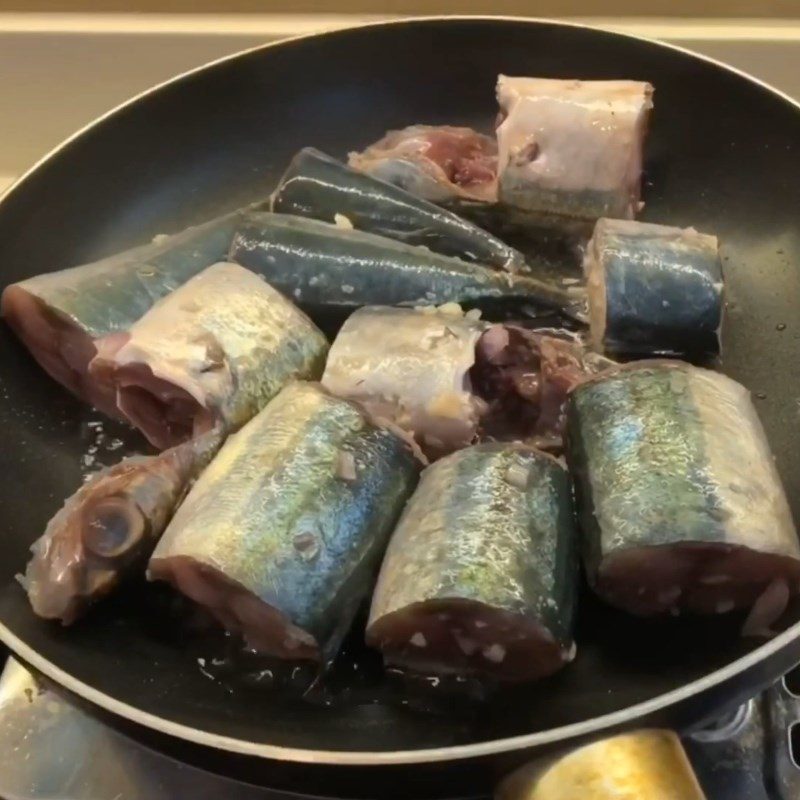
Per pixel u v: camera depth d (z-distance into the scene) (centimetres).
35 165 51
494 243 50
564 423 43
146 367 44
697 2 55
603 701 38
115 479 42
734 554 38
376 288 48
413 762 34
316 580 39
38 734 41
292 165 52
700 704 35
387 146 53
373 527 40
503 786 35
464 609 37
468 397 43
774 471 40
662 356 47
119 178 53
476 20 53
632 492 39
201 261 49
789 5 54
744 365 47
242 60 53
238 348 45
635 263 46
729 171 51
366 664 40
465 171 53
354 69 55
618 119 49
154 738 36
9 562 43
